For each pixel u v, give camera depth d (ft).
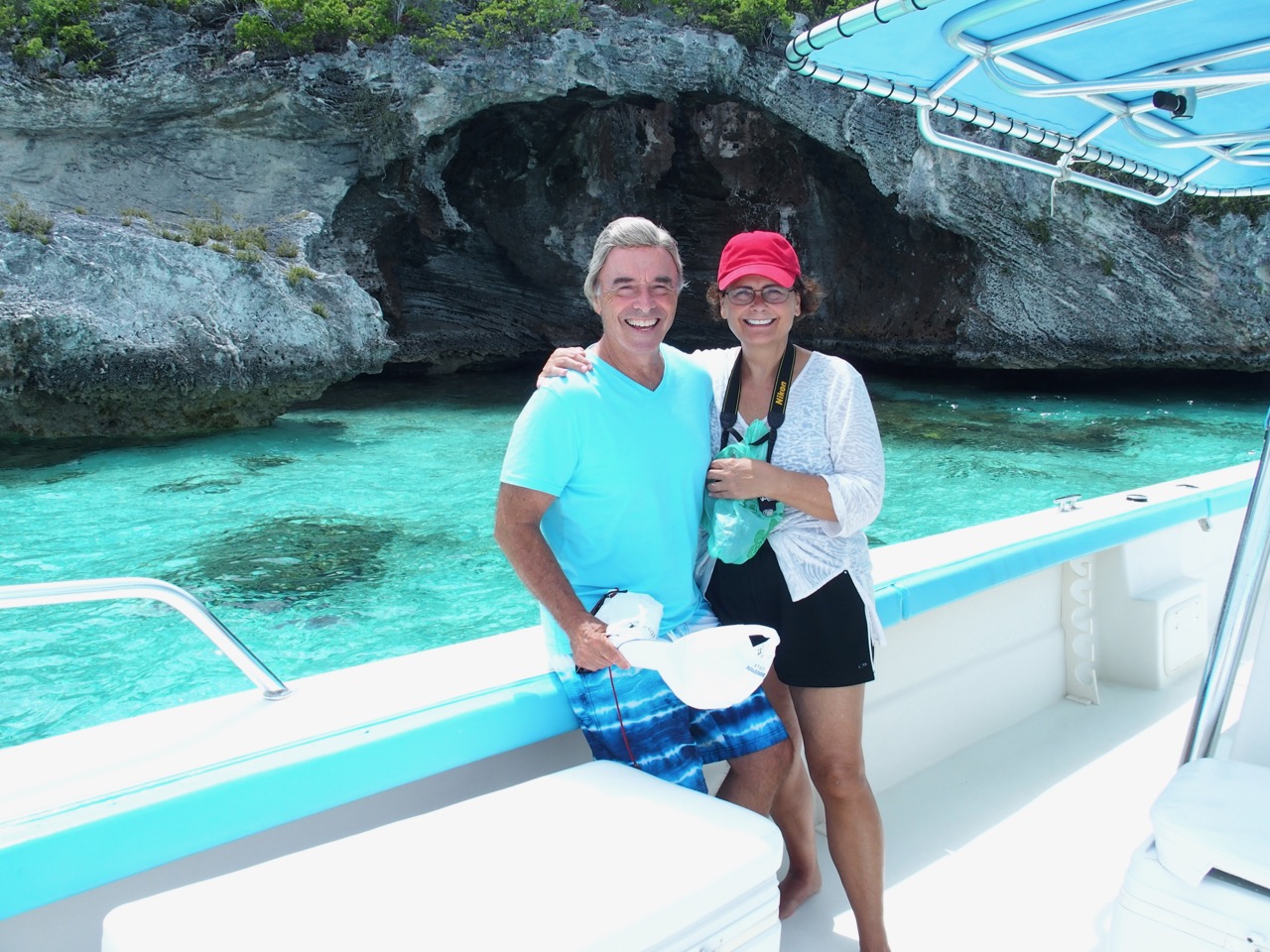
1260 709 5.94
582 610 5.65
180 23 60.64
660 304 5.93
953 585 8.61
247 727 5.57
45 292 47.16
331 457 46.37
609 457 5.87
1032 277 66.64
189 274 50.85
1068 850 7.92
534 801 4.96
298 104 61.00
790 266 6.29
